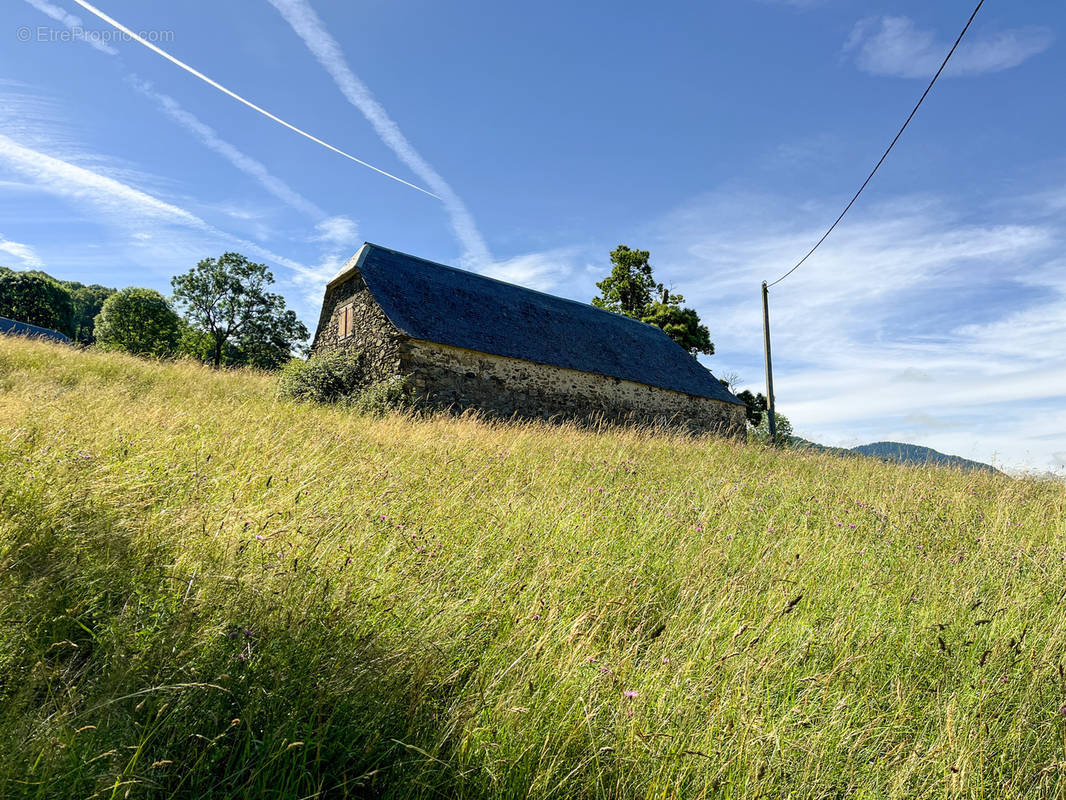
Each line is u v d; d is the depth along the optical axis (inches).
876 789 87.8
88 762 68.2
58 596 98.8
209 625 94.9
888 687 115.5
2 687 82.8
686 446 451.8
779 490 283.7
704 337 1443.2
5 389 350.6
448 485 211.9
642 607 136.9
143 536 122.7
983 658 115.2
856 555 187.6
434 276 795.4
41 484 137.8
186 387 505.7
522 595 129.6
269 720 80.0
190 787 71.9
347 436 289.9
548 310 895.7
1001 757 94.1
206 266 1913.1
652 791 79.0
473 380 684.1
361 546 137.0
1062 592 161.0
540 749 84.2
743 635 123.5
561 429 564.1
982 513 253.4
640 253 1476.4
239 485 169.0
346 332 752.3
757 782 81.6
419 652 98.3
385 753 78.8
